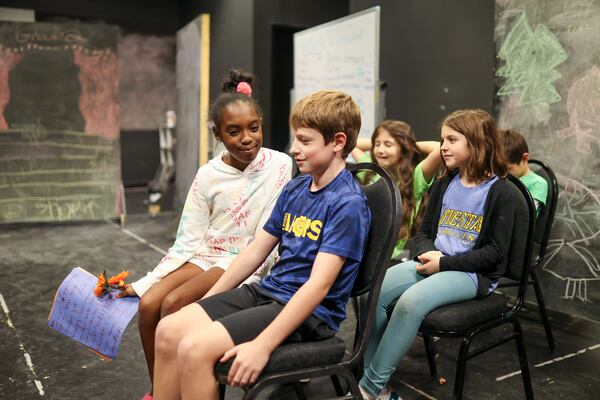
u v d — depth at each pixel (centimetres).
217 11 632
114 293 174
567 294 268
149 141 847
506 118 292
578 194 260
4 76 501
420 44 356
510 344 246
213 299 140
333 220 130
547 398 198
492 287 172
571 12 255
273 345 121
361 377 174
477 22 316
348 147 136
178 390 135
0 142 507
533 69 275
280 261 141
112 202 547
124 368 227
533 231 168
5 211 514
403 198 226
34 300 312
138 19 809
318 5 574
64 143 525
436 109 349
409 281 175
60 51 514
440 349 239
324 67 393
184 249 177
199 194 177
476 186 177
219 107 162
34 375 219
